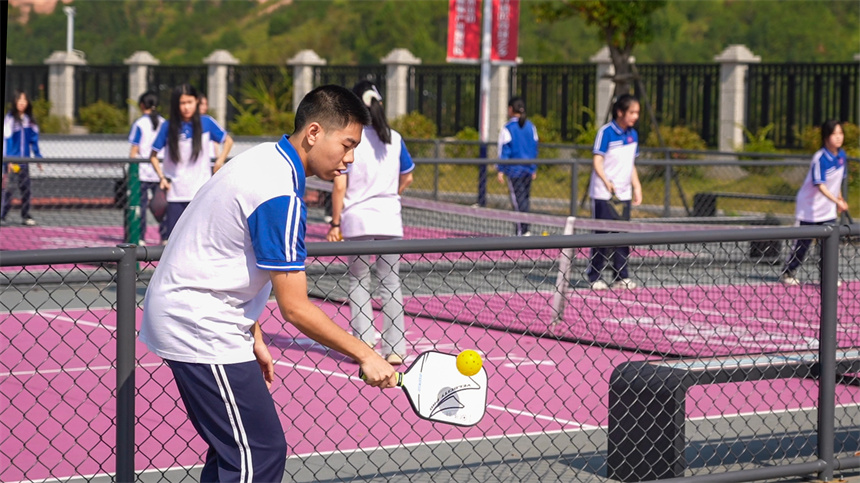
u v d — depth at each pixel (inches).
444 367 167.9
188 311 156.9
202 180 471.2
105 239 621.9
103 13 3902.6
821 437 226.2
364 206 310.3
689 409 281.0
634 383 226.2
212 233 156.3
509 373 311.7
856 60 1036.5
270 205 153.9
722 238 208.2
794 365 235.8
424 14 3157.0
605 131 475.8
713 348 340.5
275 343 346.9
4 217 684.1
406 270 355.6
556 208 777.6
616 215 479.8
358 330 303.1
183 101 461.4
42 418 261.4
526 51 2689.5
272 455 163.2
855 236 238.1
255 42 3590.1
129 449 176.1
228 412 159.5
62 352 331.3
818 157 493.7
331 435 250.5
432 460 234.4
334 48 3304.6
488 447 245.9
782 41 2672.2
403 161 319.9
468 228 636.1
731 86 1065.5
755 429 264.4
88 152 881.5
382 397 287.9
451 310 383.6
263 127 1244.5
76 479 216.4
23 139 658.8
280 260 153.9
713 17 2805.1
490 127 1210.0
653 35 898.1
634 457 225.3
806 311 374.3
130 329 174.4
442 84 1253.1
